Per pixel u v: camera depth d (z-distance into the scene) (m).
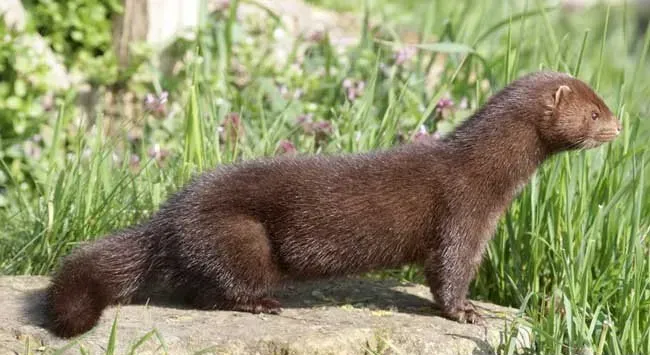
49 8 16.58
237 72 16.31
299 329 9.67
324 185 10.23
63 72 16.25
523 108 10.50
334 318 10.10
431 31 19.53
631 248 10.52
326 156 10.59
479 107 11.40
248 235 10.02
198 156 12.12
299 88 15.85
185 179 12.00
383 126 12.88
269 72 16.20
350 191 10.23
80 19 16.67
